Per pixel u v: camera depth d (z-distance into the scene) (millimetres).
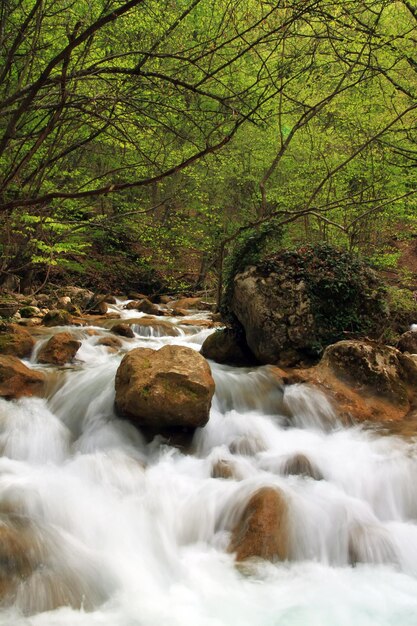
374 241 18578
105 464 6027
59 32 8219
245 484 5609
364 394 7961
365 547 5016
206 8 7375
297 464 6094
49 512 4996
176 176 18312
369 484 5977
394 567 4895
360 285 9609
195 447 6711
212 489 5582
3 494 5160
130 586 4352
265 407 7895
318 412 7480
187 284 21484
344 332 9438
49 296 16156
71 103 5551
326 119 15250
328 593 4438
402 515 5754
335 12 6879
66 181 11445
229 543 4953
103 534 4906
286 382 8297
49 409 7297
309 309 9422
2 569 4109
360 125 14477
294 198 17531
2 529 4469
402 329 11875
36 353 9438
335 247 10039
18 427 6566
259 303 9531
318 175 16484
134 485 5754
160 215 18859
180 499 5520
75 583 4215
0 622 3754
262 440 6785
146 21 7586
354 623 4066
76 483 5648
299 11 5504
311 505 5375
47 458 6352
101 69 5352
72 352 9320
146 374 6723
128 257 20969
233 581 4516
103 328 12391
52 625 3805
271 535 4867
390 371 8125
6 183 5855
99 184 12938
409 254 24453
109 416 6973
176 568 4676
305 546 4988
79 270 18703
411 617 4164
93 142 9633
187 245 19422
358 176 15711
